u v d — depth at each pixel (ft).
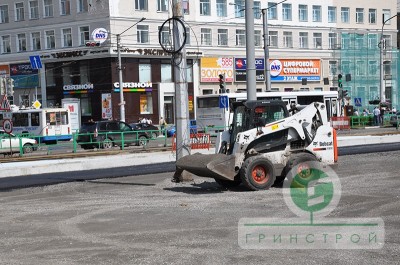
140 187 52.65
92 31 182.70
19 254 27.48
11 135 100.78
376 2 229.04
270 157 47.65
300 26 213.46
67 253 27.35
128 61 180.75
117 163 81.10
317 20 217.36
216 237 29.68
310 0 215.31
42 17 193.47
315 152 49.14
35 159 89.51
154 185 53.57
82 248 28.27
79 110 178.70
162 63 188.55
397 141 110.01
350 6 223.71
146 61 184.85
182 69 56.08
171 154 86.94
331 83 219.61
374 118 166.50
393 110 183.01
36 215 38.91
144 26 183.93
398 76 206.18
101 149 106.63
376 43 220.43
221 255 26.02
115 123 114.73
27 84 196.24
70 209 41.01
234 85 201.87
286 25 210.18
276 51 208.54
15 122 150.71
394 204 37.55
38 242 30.01
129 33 181.16
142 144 110.52
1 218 38.17
